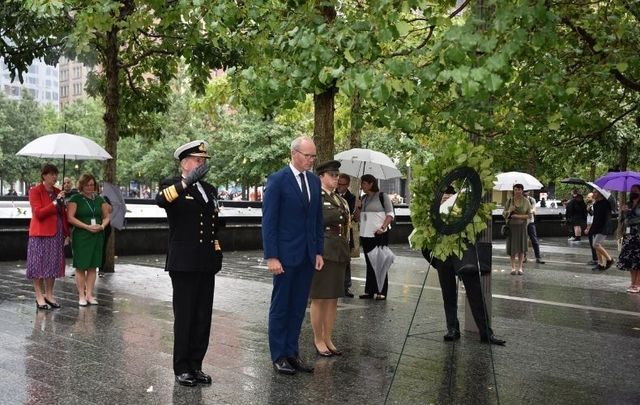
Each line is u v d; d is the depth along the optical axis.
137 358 6.74
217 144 37.81
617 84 9.03
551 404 5.50
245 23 8.73
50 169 9.40
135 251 17.73
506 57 4.96
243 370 6.36
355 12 7.74
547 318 9.41
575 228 25.89
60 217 9.45
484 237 7.70
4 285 11.71
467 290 7.65
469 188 5.93
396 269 15.50
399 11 5.73
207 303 6.01
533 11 5.07
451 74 4.92
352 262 16.59
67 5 10.69
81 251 9.63
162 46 13.70
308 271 6.38
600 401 5.59
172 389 5.72
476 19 5.16
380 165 12.80
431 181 5.75
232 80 8.34
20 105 44.81
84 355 6.84
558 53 7.95
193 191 5.90
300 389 5.78
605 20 7.49
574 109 7.90
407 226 23.64
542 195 43.31
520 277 14.44
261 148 33.62
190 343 5.98
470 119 7.28
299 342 7.59
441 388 5.88
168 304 10.00
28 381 5.89
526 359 6.96
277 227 6.24
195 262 5.80
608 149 14.46
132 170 46.09
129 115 16.81
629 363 6.86
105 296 10.70
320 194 6.46
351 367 6.53
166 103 16.52
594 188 15.98
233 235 19.34
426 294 11.42
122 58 15.32
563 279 14.14
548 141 9.16
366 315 9.31
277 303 6.30
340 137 21.62
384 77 5.38
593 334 8.30
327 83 6.63
